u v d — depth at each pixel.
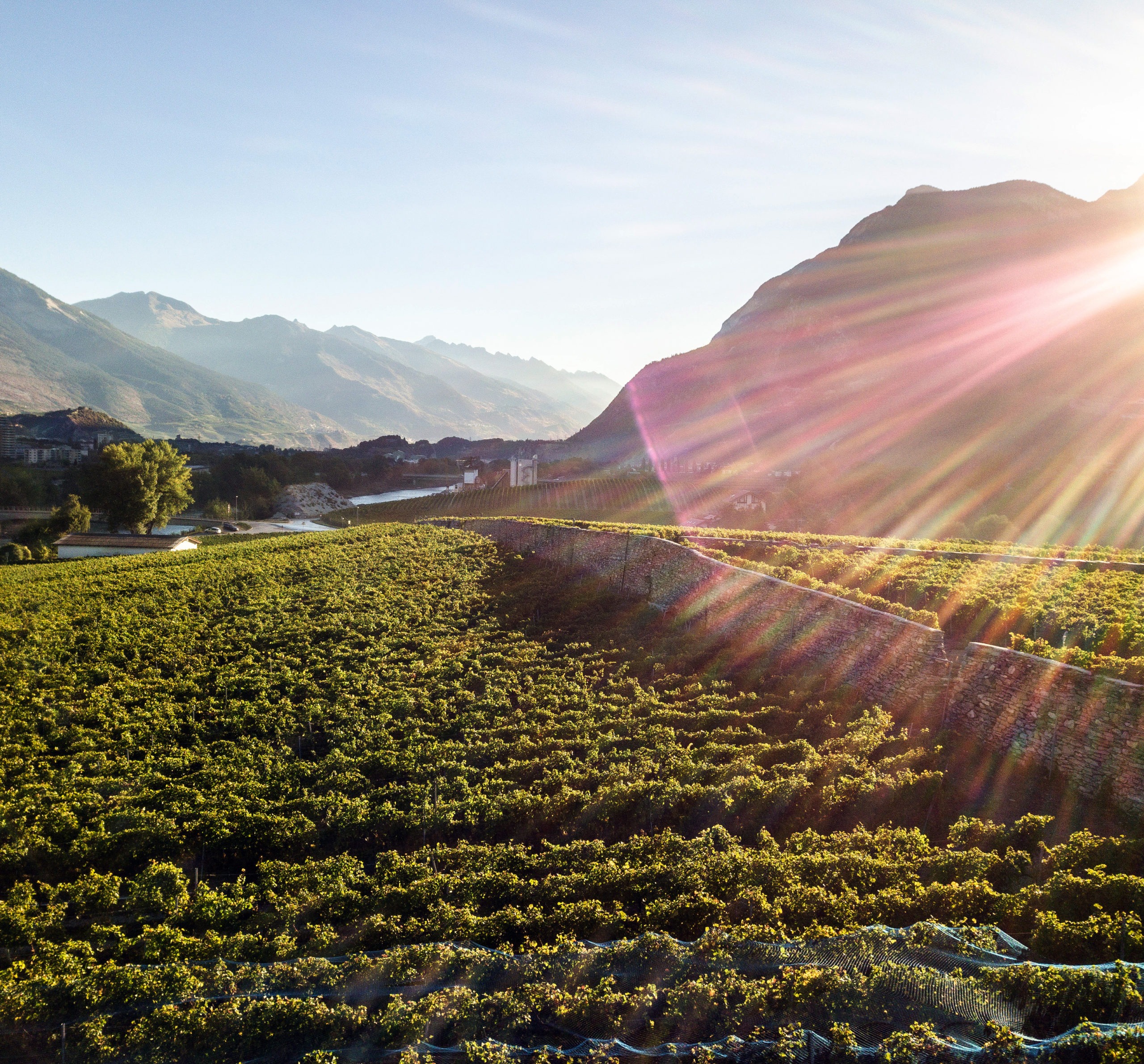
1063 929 14.28
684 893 18.28
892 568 41.53
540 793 25.33
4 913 19.95
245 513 158.12
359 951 17.72
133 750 31.27
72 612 52.06
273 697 36.59
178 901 20.61
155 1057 14.79
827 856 18.64
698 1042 13.23
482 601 51.00
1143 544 89.12
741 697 30.92
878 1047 12.12
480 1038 14.02
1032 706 23.33
